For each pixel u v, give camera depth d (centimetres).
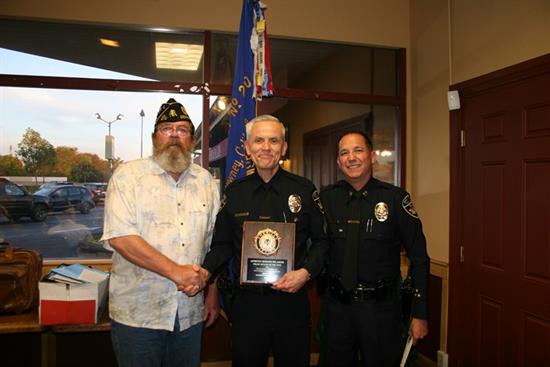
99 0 287
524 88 230
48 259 285
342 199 190
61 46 289
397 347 177
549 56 212
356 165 181
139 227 160
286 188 171
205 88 303
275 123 167
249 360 161
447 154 291
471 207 270
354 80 338
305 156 349
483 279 259
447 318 286
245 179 178
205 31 305
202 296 178
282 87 325
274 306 161
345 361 181
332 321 182
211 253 169
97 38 295
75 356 275
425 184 318
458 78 279
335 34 329
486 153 257
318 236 174
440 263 293
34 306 224
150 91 298
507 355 241
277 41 329
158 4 296
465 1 272
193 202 171
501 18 242
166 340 168
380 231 179
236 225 169
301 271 158
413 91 336
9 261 218
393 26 340
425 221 316
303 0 323
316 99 328
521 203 232
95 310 205
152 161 170
